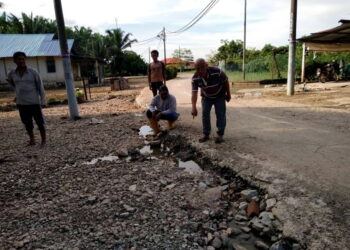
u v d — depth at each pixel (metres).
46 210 3.15
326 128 5.72
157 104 6.28
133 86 24.97
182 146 5.29
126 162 4.69
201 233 2.71
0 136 6.57
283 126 6.04
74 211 3.11
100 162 4.69
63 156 5.00
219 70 4.51
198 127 6.34
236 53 42.38
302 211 2.76
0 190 3.71
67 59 8.05
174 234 2.66
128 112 9.60
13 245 2.54
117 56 49.78
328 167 3.70
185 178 3.96
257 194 3.35
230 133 5.64
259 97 11.51
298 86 15.90
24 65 5.18
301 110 7.89
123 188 3.66
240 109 8.52
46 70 25.67
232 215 3.05
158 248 2.46
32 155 5.05
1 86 25.28
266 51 34.53
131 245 2.50
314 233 2.43
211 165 4.31
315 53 23.50
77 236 2.66
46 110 10.91
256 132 5.63
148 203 3.24
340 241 2.30
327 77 18.59
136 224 2.82
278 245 2.42
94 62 29.67
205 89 4.65
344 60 21.28
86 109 10.77
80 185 3.80
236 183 3.71
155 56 7.89
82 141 5.94
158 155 5.08
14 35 27.67
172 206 3.17
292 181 3.37
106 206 3.19
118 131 6.78
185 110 8.80
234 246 2.51
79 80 27.36
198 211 3.08
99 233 2.69
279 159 4.09
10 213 3.12
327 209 2.74
